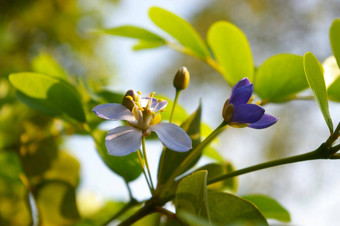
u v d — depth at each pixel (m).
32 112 0.29
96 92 0.28
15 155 0.29
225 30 0.29
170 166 0.25
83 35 0.67
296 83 0.27
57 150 0.28
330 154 0.23
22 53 0.61
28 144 0.28
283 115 1.13
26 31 0.63
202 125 0.29
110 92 0.28
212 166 0.26
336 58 0.25
